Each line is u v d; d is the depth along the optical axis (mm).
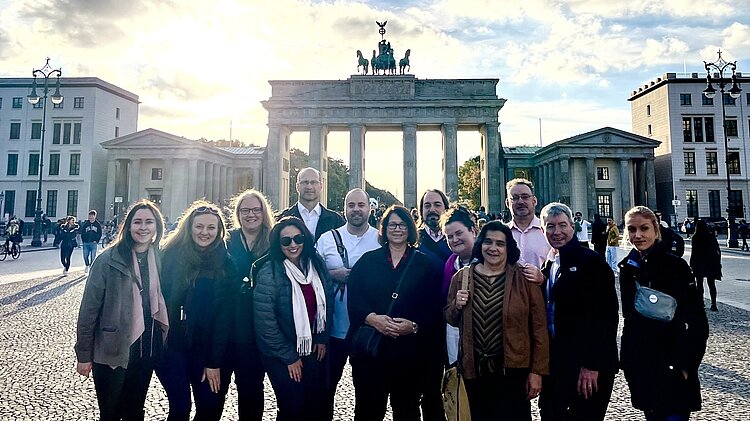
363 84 65375
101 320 5586
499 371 5398
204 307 6031
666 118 77125
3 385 8539
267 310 6000
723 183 74875
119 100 83000
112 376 5570
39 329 13008
